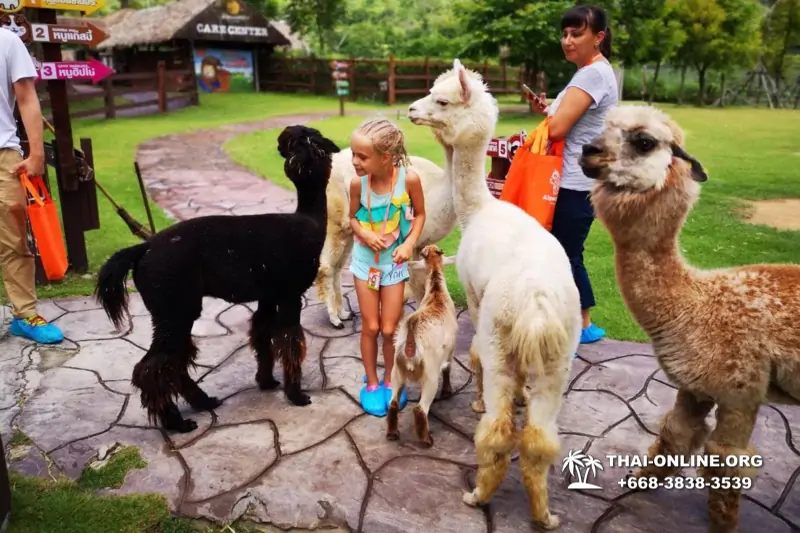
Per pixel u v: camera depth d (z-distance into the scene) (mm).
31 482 3203
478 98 3701
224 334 4984
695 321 2668
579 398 3984
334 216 4922
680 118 22234
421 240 4543
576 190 4164
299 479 3232
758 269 2738
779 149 14422
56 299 5621
